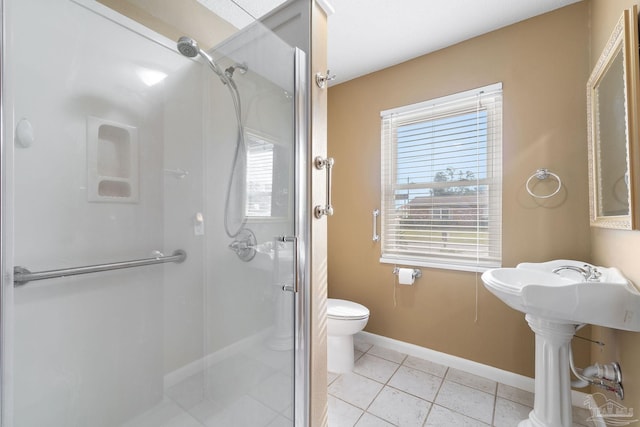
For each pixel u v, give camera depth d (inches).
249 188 47.1
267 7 63.8
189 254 44.8
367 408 62.2
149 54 41.7
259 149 47.5
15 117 30.6
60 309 35.3
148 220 41.9
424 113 83.4
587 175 61.2
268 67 47.6
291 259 47.6
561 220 64.0
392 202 89.7
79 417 36.8
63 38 34.9
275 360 48.0
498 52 71.6
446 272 79.2
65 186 35.3
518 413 60.2
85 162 36.9
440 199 81.2
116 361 39.8
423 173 84.1
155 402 42.3
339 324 73.8
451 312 78.3
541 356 51.7
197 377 45.1
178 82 43.6
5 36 29.2
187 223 44.3
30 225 32.4
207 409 45.3
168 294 43.5
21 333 32.0
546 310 45.1
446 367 78.1
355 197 96.1
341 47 79.1
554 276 57.3
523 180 68.4
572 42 62.9
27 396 32.5
